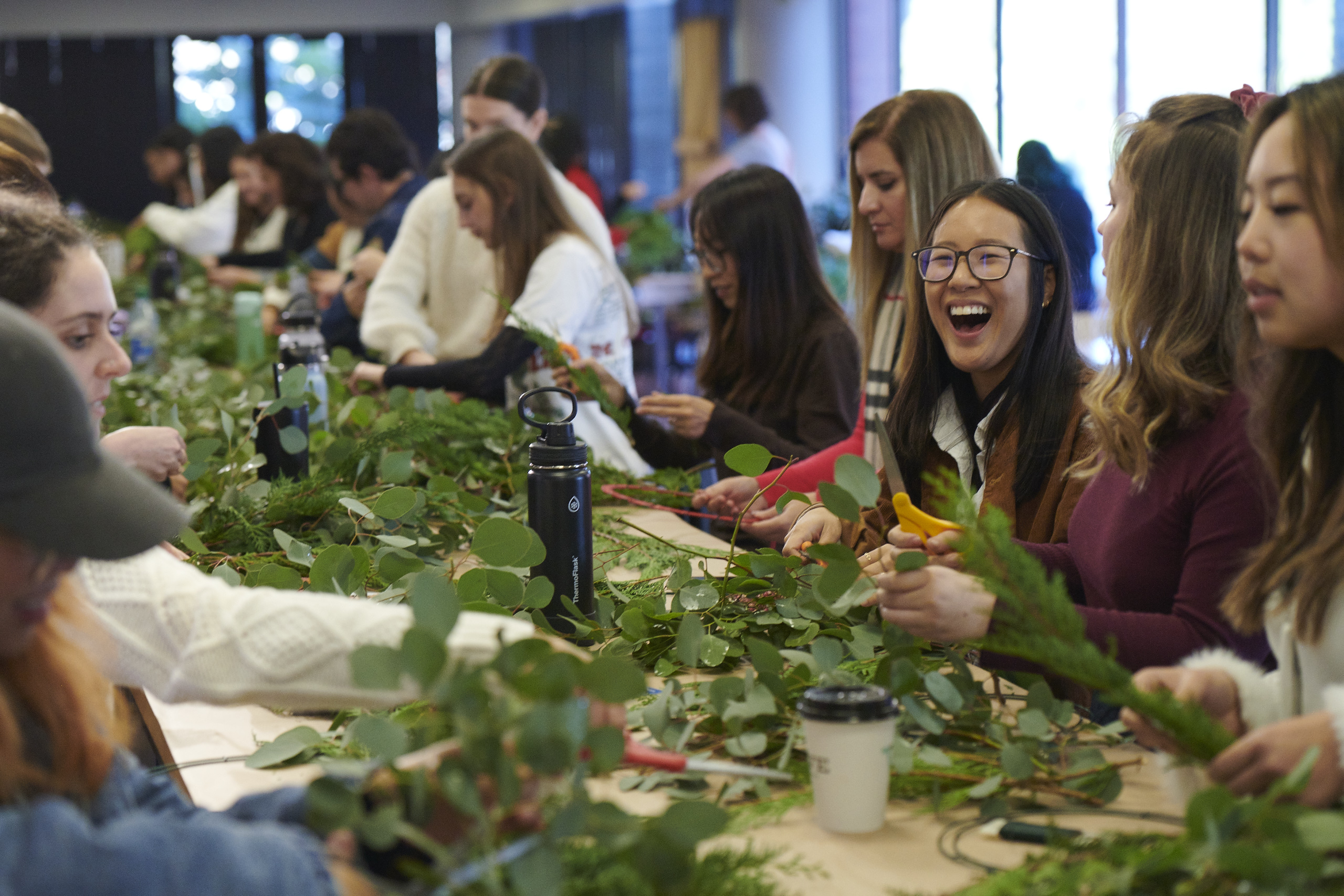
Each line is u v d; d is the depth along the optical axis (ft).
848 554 4.39
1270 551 3.71
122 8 40.06
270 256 19.31
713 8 33.96
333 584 5.02
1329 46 17.74
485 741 2.79
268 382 9.73
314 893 2.69
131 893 2.50
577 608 5.35
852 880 3.32
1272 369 3.73
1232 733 3.61
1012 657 4.56
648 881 3.06
